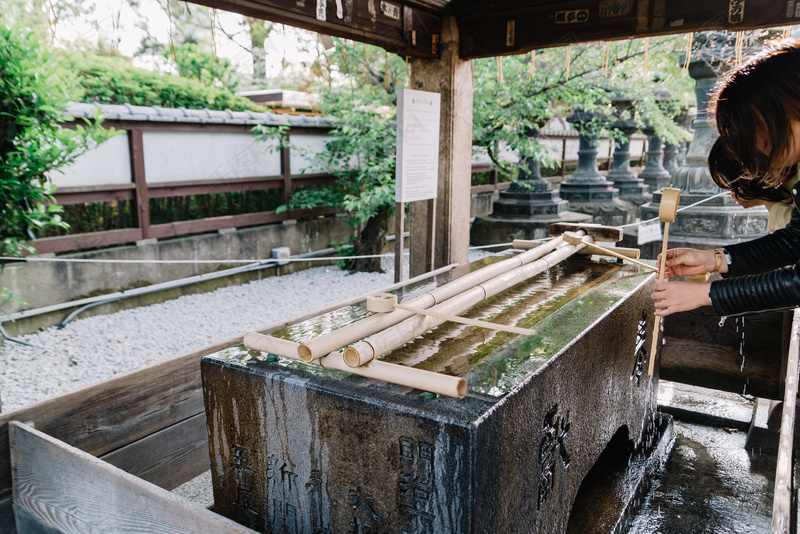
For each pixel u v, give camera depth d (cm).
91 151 575
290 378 136
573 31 322
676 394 342
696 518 223
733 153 124
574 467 173
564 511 170
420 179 356
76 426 220
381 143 727
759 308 130
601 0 310
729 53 534
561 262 274
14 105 432
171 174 652
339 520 135
